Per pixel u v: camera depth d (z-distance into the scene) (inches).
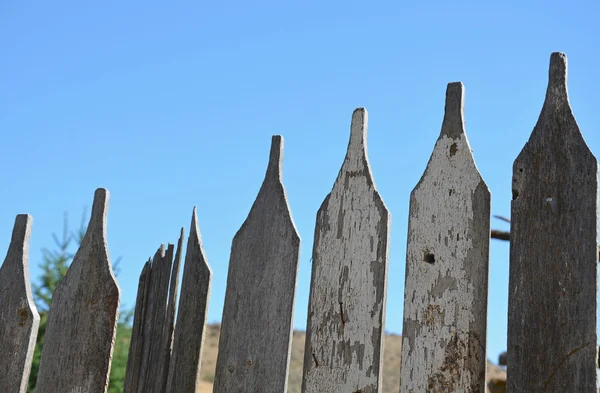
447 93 126.3
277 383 127.5
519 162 117.3
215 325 1152.8
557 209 112.7
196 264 141.7
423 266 120.0
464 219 119.0
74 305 146.2
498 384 277.9
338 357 123.6
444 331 116.2
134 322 151.2
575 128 114.6
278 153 139.5
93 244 148.5
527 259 113.0
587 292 107.9
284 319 129.5
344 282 126.3
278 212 135.3
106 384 140.5
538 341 109.7
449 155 122.9
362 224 127.4
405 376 117.2
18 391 145.0
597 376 104.8
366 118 133.4
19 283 151.3
